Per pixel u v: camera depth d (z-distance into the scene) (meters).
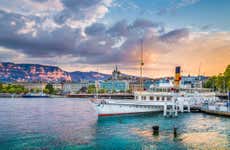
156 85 104.25
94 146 43.28
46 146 43.06
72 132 55.34
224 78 140.88
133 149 41.56
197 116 80.94
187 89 110.75
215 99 122.50
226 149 41.22
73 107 140.12
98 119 76.12
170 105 86.25
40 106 146.88
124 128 60.19
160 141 46.72
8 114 95.50
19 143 44.91
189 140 47.28
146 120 72.75
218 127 60.22
